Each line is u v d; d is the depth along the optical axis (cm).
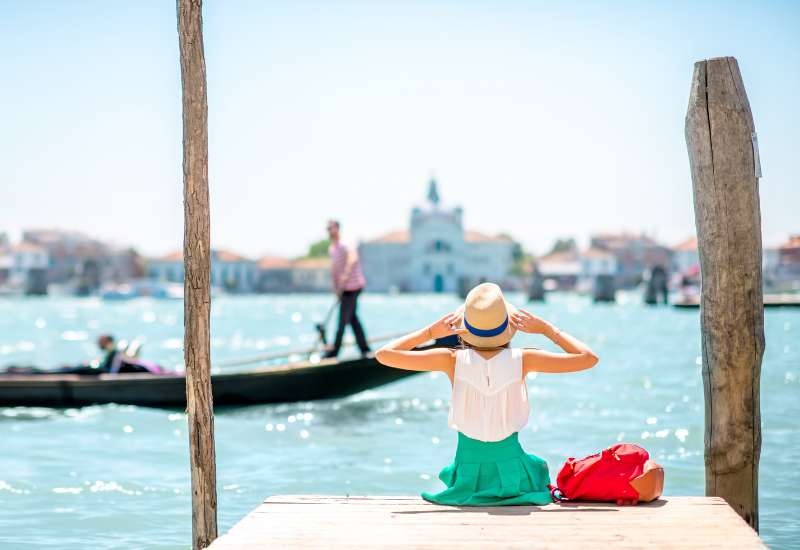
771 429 1126
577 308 7181
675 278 10575
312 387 1374
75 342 3647
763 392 1484
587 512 515
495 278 14488
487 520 498
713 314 584
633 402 1416
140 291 12788
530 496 529
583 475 538
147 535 706
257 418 1290
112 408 1338
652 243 15562
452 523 493
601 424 1200
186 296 568
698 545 453
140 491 851
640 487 529
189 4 565
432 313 6506
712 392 588
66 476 913
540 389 1589
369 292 14162
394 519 502
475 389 526
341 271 1406
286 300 13200
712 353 586
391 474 922
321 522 497
